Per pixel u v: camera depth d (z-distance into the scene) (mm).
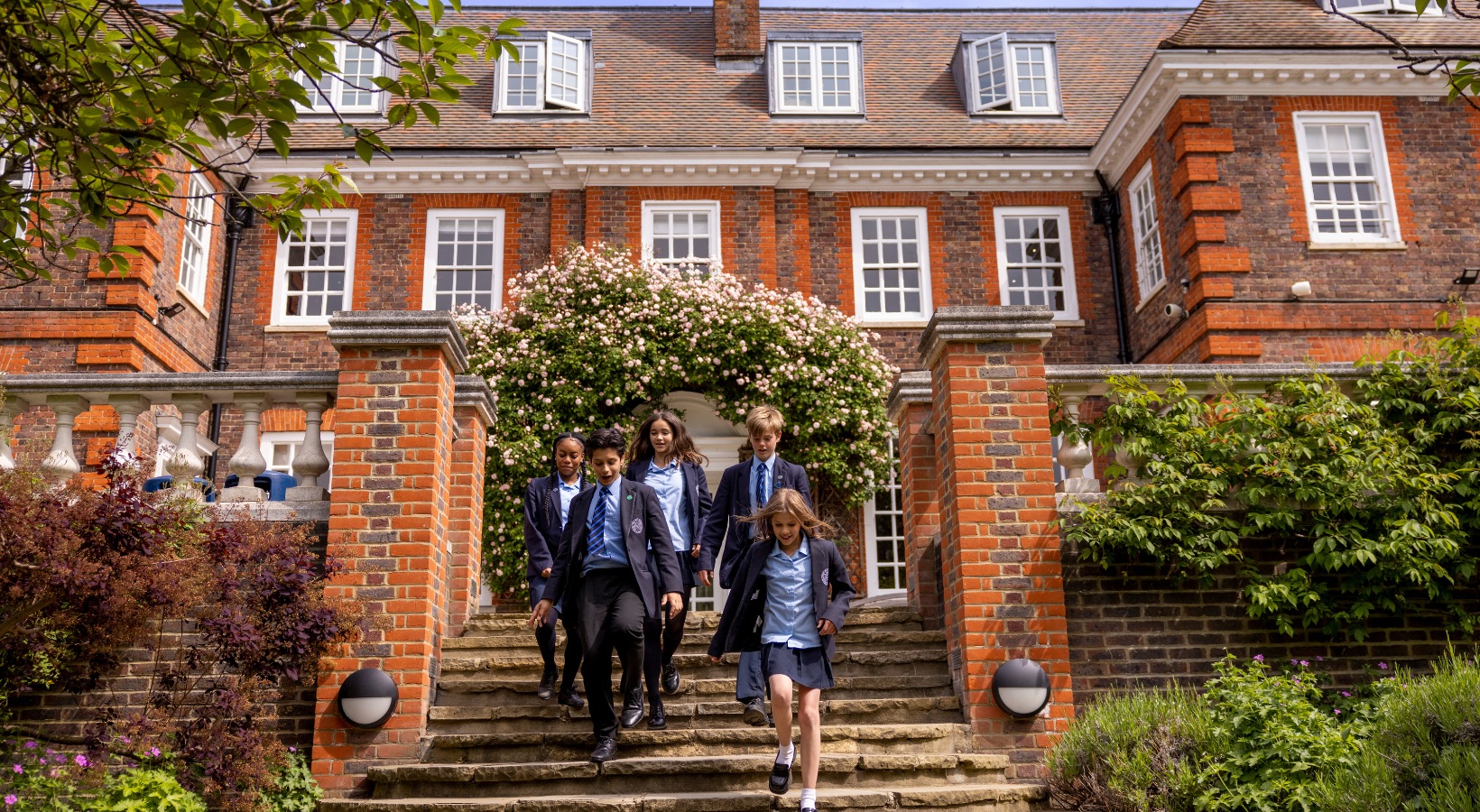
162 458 7871
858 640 7543
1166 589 7215
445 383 7312
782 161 15977
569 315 14008
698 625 8016
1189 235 13867
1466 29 14320
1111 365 7758
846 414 13914
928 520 8477
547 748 6391
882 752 6422
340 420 7023
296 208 5457
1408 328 13484
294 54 4785
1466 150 14125
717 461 14766
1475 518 7191
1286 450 7148
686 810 5605
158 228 13414
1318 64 14008
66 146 4879
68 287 12844
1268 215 13797
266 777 5801
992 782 6312
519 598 13547
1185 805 5375
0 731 6227
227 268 15711
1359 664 7148
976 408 7180
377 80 5008
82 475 7223
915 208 16641
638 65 18719
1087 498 7348
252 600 6070
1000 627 6824
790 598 5668
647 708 6754
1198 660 7086
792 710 6750
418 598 6766
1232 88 14164
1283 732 5387
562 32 17719
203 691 6586
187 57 4742
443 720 6672
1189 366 7812
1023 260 16641
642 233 15820
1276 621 6941
